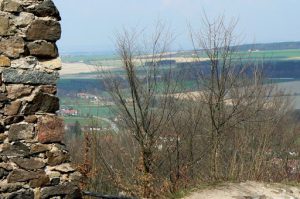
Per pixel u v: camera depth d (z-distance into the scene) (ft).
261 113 56.29
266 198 32.04
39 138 14.67
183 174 41.70
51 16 14.90
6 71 14.24
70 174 15.11
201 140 48.42
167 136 45.60
